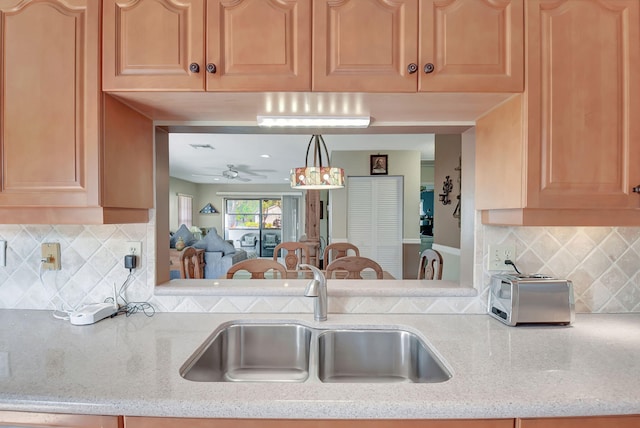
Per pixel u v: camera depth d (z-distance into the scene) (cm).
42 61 108
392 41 107
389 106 122
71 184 108
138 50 107
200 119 140
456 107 123
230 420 81
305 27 107
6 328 124
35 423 81
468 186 149
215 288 144
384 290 143
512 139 113
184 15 107
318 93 109
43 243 144
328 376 130
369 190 516
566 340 113
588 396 80
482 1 107
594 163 106
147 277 144
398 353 130
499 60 107
